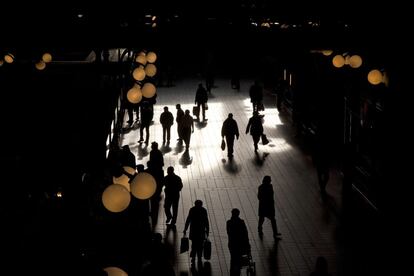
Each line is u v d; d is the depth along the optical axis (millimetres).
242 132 24906
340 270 13570
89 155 14609
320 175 18281
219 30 15086
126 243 12875
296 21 17422
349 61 15695
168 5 16812
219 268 13688
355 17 15961
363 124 17859
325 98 20328
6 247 10094
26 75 18938
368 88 17375
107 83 19141
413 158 14422
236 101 30062
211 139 23906
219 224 16062
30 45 14719
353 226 15891
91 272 6617
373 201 16984
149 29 15055
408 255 13992
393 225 15133
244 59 36094
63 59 22312
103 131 15898
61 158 13891
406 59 14742
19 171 13273
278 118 26984
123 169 8242
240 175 19891
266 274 13398
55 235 10070
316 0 16750
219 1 17156
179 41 15078
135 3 16281
